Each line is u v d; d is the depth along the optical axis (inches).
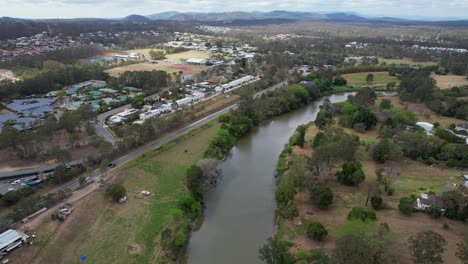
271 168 5182.1
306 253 3125.0
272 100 7844.5
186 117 6993.1
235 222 3848.4
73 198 4028.1
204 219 3909.9
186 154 5472.4
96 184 4384.8
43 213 3693.4
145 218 3735.2
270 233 3644.2
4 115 6702.8
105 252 3196.4
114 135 6028.5
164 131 6304.1
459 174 4594.0
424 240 2484.0
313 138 6033.5
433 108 7372.1
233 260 3238.2
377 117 6752.0
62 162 4744.1
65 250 3196.4
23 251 3100.4
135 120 6825.8
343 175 4350.4
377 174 4335.6
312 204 3973.9
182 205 3956.7
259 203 4229.8
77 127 6195.9
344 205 3922.2
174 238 3324.3
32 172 4584.2
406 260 2844.5
